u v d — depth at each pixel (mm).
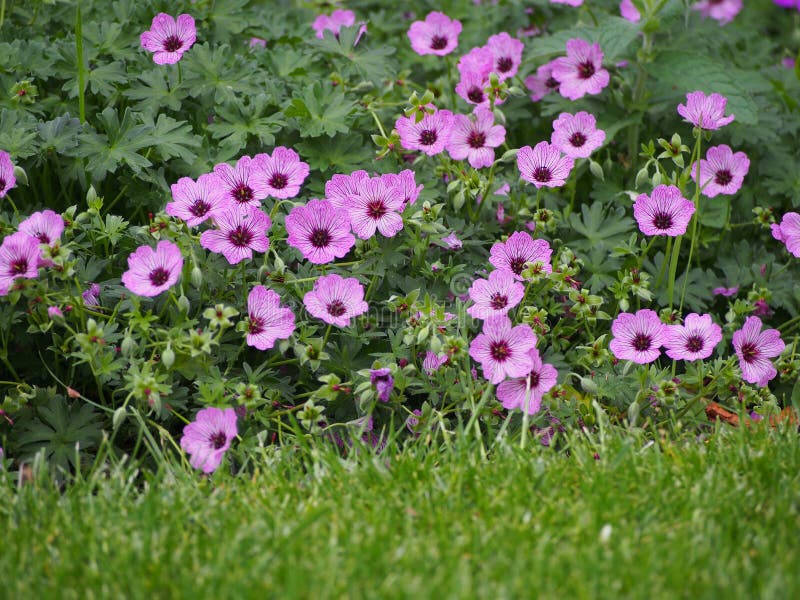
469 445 3314
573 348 3973
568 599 2506
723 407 3783
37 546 2771
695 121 4055
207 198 3527
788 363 3729
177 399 3510
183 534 2803
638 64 4512
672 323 3869
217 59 4340
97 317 3580
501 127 4062
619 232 4219
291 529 2799
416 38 4715
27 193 4086
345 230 3543
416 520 2867
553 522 2855
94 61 4414
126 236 3732
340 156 4215
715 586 2520
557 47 4605
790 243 3939
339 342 3766
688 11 4957
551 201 4379
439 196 4090
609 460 3186
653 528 2809
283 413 3422
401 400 3592
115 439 3605
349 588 2527
